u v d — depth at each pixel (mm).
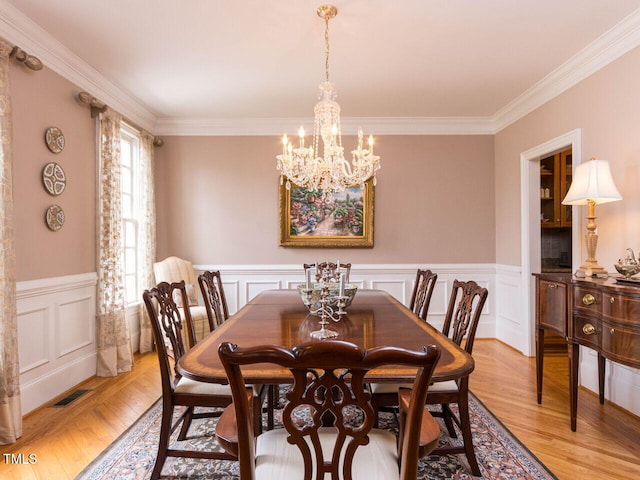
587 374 2875
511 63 3020
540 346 2619
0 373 2109
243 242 4434
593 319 2117
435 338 1723
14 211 2402
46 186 2658
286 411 1009
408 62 3002
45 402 2631
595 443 2104
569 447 2064
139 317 3980
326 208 4414
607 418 2398
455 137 4434
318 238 4402
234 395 1015
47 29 2521
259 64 3037
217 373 1323
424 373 968
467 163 4434
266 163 4426
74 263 2973
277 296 3008
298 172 2938
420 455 1288
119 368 3309
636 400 2422
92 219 3215
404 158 4422
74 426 2314
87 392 2850
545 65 3049
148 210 4109
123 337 3355
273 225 4430
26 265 2492
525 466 1887
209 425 2318
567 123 3125
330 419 1740
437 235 4434
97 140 3271
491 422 2348
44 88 2658
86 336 3102
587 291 2160
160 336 1751
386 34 2594
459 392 1774
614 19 2420
